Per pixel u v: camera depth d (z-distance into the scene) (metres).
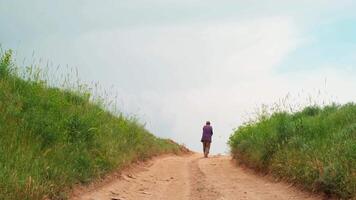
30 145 10.51
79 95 16.44
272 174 13.66
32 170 9.38
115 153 14.21
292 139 13.77
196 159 23.27
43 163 10.03
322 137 13.23
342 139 11.88
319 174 10.70
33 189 8.55
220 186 12.41
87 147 12.73
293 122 15.24
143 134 21.00
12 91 13.14
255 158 15.52
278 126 15.27
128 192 11.45
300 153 12.46
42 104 13.18
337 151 10.88
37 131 11.37
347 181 9.70
